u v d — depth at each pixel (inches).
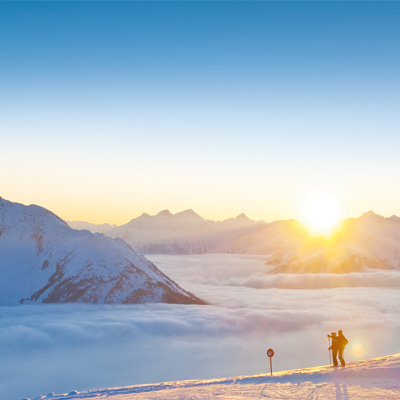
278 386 879.7
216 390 893.8
